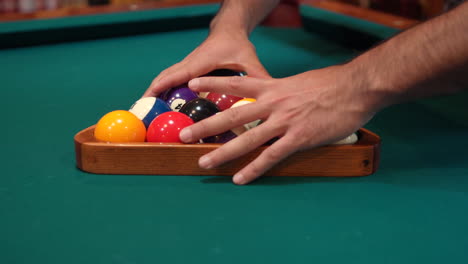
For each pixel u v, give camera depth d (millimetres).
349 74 1113
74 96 1689
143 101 1298
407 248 879
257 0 1650
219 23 1564
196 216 975
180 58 2137
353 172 1165
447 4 2824
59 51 2250
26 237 903
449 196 1069
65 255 851
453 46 1004
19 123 1457
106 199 1042
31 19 2352
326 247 878
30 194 1062
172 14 2518
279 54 2160
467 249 878
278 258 845
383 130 1428
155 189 1089
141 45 2334
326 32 2385
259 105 1120
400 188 1105
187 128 1140
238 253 856
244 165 1156
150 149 1146
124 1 3746
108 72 1956
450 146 1328
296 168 1162
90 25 2383
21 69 1993
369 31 2135
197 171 1161
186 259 838
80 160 1165
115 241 890
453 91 1078
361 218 977
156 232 918
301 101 1104
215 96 1346
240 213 989
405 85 1064
